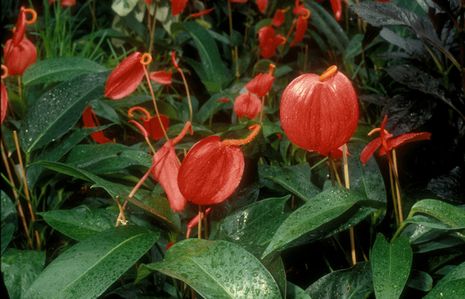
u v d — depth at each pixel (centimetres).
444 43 167
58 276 118
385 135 129
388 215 149
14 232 159
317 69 267
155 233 125
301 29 211
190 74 255
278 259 125
